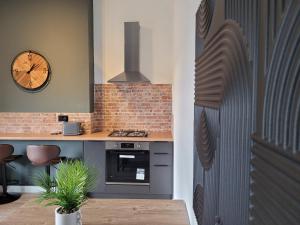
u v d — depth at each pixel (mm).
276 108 527
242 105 749
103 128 4949
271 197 536
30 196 4457
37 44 4645
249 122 687
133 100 4941
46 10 4605
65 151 4469
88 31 4609
